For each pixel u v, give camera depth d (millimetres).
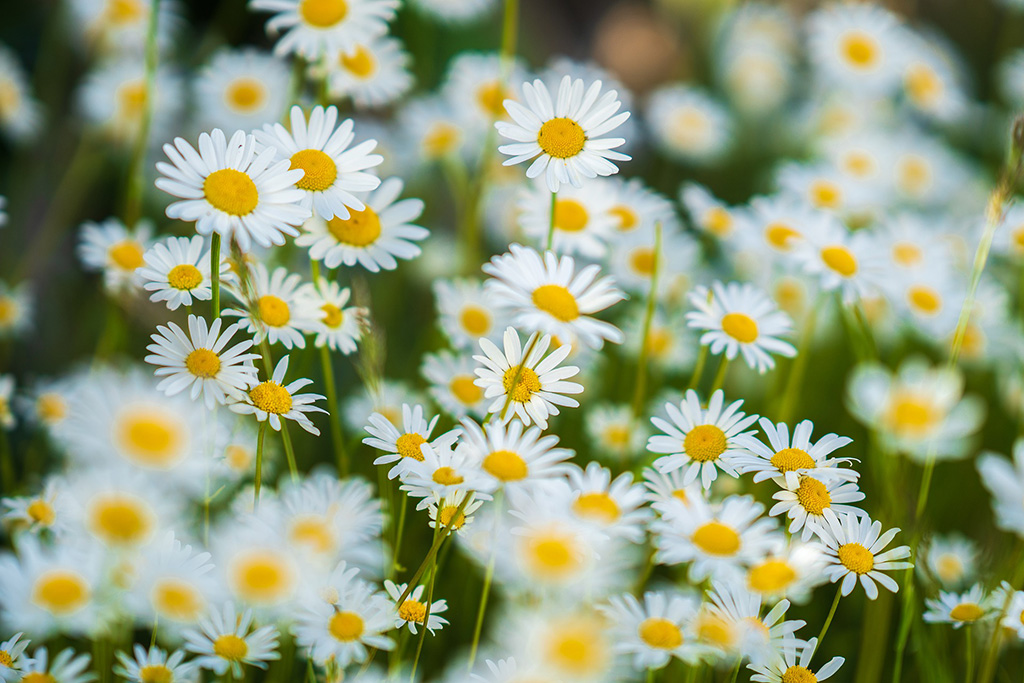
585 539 1048
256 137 1096
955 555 1181
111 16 1556
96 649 1096
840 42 1777
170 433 1034
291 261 1252
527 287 1058
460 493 1069
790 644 1054
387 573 1103
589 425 1278
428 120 1490
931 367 1424
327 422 1305
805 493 1062
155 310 1272
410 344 1472
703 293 1167
